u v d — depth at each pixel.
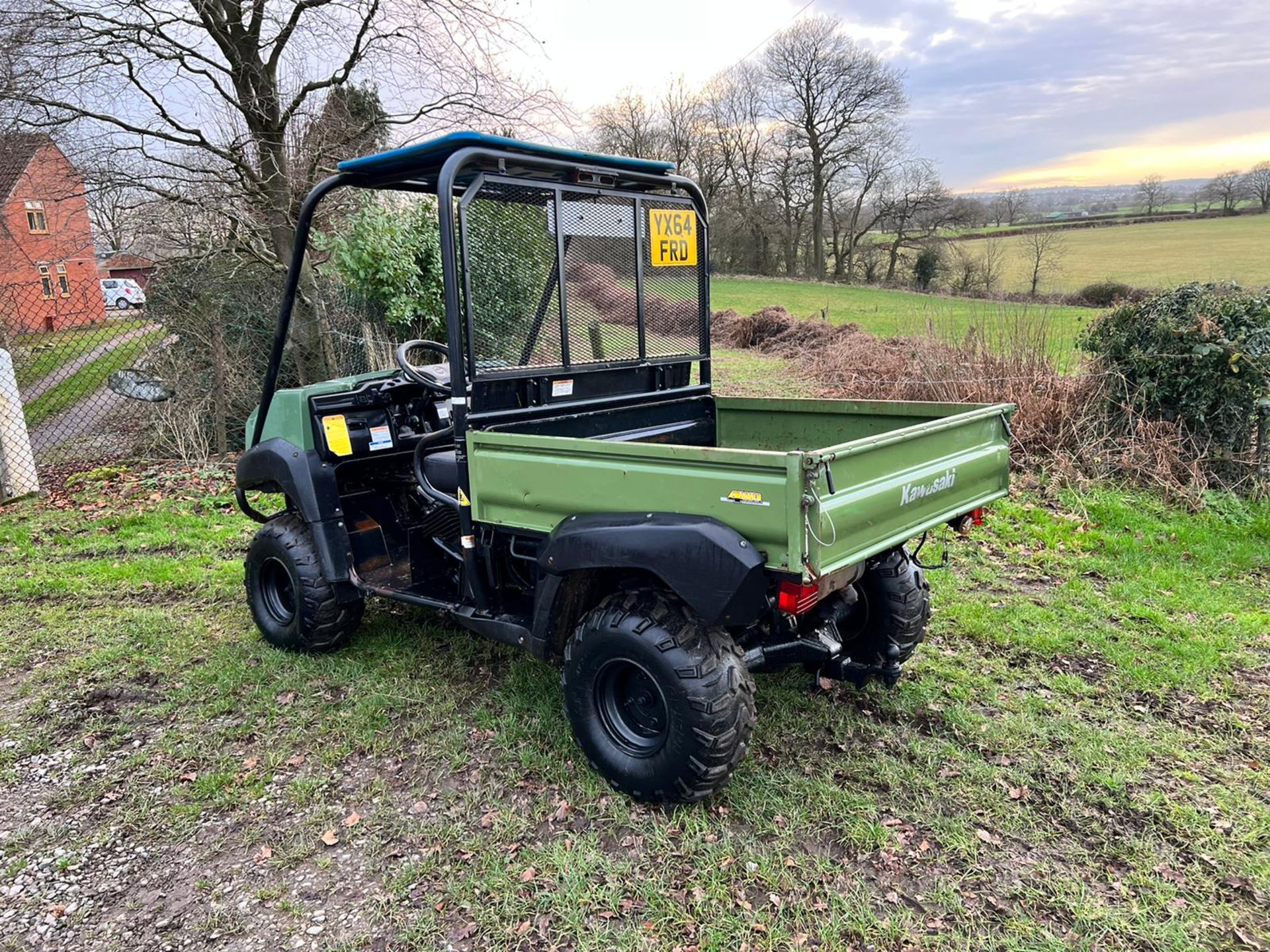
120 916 2.22
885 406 3.28
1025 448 6.49
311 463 3.46
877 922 2.12
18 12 6.93
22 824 2.62
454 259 2.66
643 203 3.30
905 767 2.77
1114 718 3.11
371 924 2.16
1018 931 2.10
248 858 2.44
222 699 3.34
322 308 8.25
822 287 27.86
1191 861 2.35
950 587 4.44
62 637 4.01
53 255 8.37
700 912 2.16
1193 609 4.09
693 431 3.66
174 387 7.62
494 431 2.87
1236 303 5.97
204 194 7.90
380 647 3.76
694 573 2.23
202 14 7.37
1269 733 3.00
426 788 2.73
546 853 2.38
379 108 8.20
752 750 2.89
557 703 3.19
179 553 5.31
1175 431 6.06
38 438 8.06
